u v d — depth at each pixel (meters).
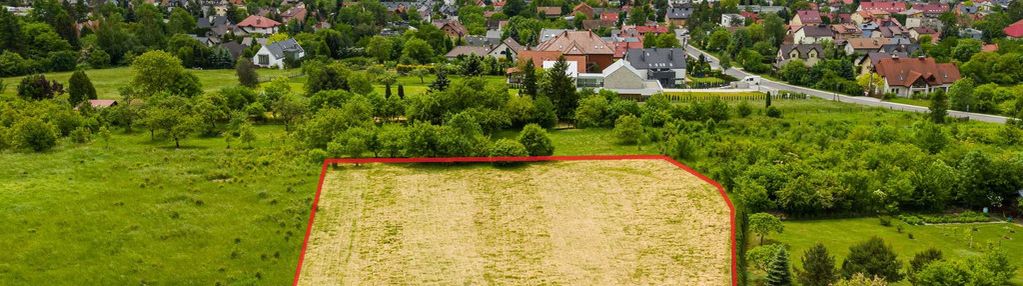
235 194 77.38
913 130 104.12
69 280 58.19
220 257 62.56
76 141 99.56
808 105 136.00
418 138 89.44
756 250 60.00
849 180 76.94
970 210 78.69
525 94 126.56
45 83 129.62
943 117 122.62
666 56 168.12
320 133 96.06
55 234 66.06
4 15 178.00
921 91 152.75
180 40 192.88
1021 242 69.56
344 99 120.69
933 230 72.69
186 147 99.19
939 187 77.56
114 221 69.19
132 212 71.69
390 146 90.00
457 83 117.25
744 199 75.38
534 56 167.62
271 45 190.62
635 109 116.88
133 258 62.03
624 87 148.25
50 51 181.12
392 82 159.50
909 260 61.25
